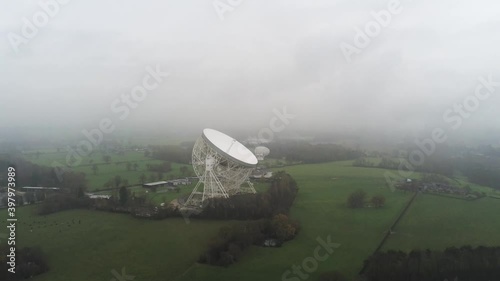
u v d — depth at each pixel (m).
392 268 67.88
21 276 68.88
